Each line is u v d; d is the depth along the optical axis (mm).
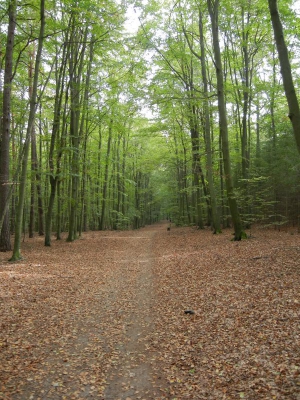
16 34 15508
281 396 3826
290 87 7551
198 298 7902
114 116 20031
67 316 7207
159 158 29609
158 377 4707
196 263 11672
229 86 18609
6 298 7906
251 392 4020
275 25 7719
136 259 14727
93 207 35969
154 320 6980
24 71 19688
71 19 17531
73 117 19922
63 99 21359
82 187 26734
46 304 7812
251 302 6945
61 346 5766
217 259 11617
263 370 4434
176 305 7711
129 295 8883
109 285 9945
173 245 18281
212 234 20922
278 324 5691
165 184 38969
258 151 23312
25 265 12266
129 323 6895
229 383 4297
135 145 38719
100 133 29875
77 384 4574
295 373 4203
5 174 14320
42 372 4863
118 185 38438
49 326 6586
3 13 15375
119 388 4469
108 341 6012
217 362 4875
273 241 13992
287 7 14727
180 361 5090
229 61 20812
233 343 5371
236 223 15930
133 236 27250
